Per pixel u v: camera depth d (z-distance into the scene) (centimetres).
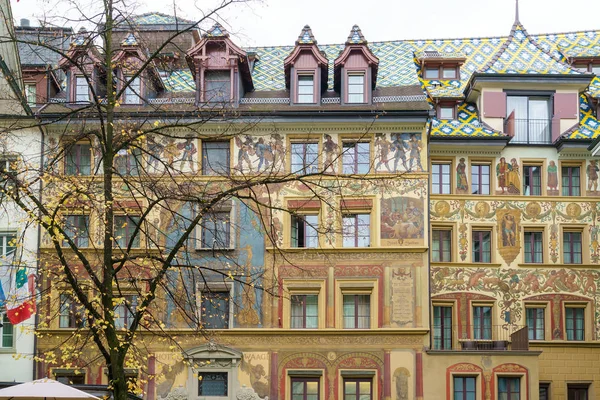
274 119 4328
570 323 4572
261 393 4175
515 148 4691
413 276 4241
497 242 4597
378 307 4225
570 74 4728
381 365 4184
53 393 2386
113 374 2312
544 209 4628
